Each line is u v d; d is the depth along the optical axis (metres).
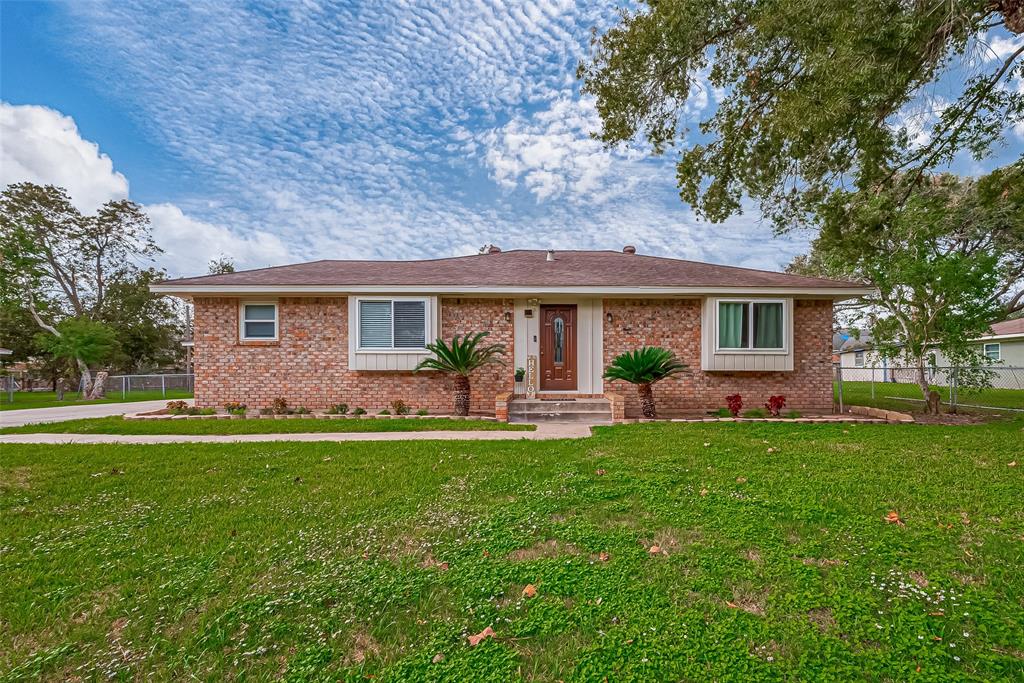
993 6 7.94
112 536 3.83
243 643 2.45
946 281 9.84
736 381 11.85
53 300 27.42
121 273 31.45
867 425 9.27
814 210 12.77
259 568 3.27
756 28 10.49
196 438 8.26
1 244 20.66
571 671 2.25
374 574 3.15
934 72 8.93
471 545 3.63
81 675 2.27
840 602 2.79
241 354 11.66
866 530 3.82
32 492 5.00
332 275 12.09
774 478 5.30
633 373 10.48
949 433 8.18
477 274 12.38
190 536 3.85
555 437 8.20
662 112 12.65
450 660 2.32
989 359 10.49
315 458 6.50
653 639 2.47
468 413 11.22
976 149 10.02
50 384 37.09
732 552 3.47
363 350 11.44
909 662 2.27
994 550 3.43
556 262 14.01
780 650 2.39
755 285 11.24
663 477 5.34
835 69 8.81
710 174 13.76
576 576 3.12
